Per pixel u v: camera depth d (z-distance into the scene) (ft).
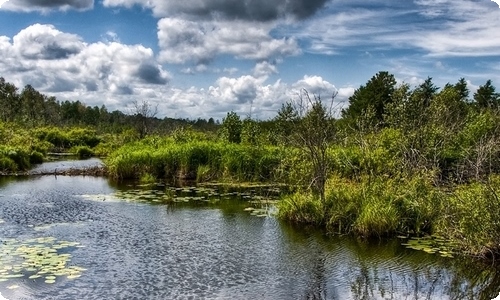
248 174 69.87
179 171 74.02
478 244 30.99
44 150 123.75
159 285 25.91
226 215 45.11
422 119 58.29
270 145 76.79
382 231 36.76
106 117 284.82
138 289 25.25
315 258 31.45
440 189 38.34
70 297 23.95
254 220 42.93
